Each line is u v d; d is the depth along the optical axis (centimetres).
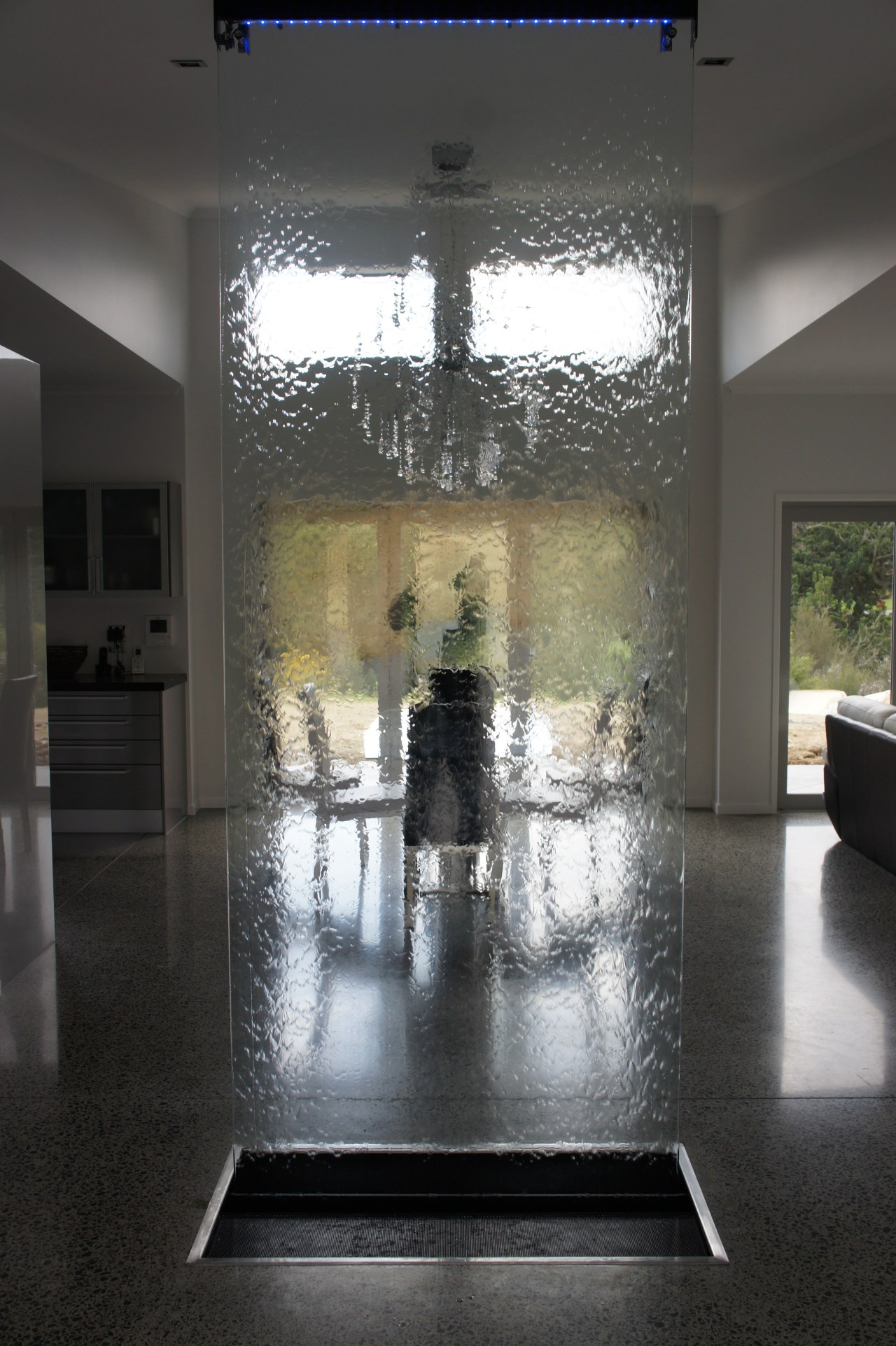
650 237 225
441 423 230
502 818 232
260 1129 229
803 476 618
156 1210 212
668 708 231
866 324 457
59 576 592
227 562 230
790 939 387
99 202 461
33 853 368
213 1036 299
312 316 228
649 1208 218
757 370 562
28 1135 242
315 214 225
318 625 232
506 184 225
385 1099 229
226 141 223
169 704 583
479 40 222
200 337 610
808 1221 208
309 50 222
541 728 232
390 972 231
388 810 231
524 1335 175
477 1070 229
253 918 231
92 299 452
